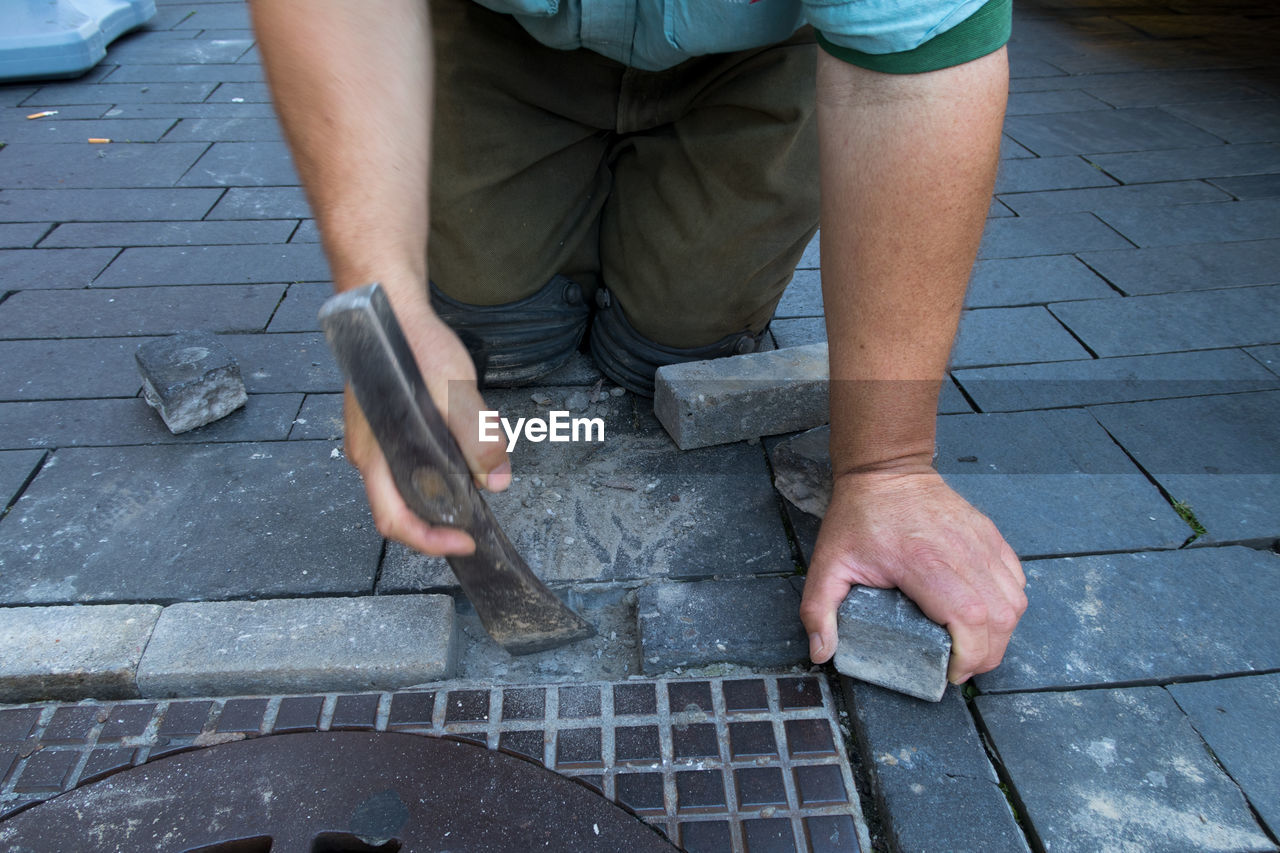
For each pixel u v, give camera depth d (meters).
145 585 1.64
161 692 1.49
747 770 1.36
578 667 1.57
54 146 3.30
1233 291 2.55
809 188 1.87
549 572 1.71
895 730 1.42
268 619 1.56
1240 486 1.88
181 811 1.28
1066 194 3.10
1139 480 1.91
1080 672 1.51
